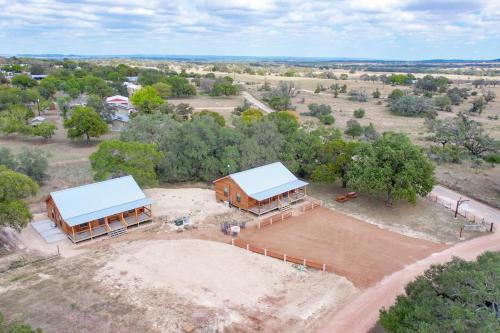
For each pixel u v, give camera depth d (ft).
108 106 313.94
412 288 76.18
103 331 81.51
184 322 84.17
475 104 408.46
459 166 218.18
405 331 65.41
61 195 130.00
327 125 325.42
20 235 126.82
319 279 104.58
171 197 162.40
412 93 522.06
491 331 54.70
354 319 88.17
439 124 268.82
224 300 93.25
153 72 630.74
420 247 123.13
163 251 115.44
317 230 135.13
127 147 159.63
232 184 151.94
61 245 121.29
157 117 217.77
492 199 167.53
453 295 65.92
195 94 478.18
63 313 86.89
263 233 132.16
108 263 109.19
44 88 402.31
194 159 183.52
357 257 116.47
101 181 143.64
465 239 129.29
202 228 134.41
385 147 151.12
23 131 252.62
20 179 118.93
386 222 142.41
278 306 92.27
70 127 250.16
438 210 153.58
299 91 532.73
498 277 63.87
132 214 139.64
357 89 573.33
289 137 193.06
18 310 87.66
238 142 187.32
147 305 89.92
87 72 603.26
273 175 161.48
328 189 177.78
